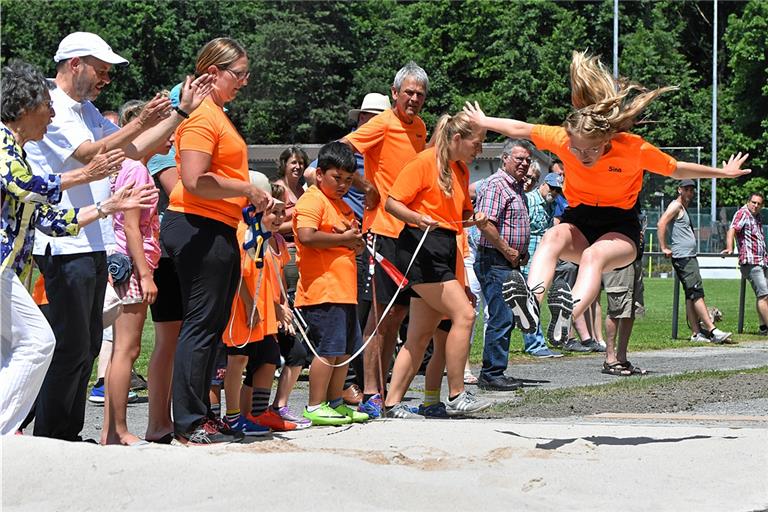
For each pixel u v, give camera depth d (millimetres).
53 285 8477
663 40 66688
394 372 11391
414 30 69312
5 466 7137
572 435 9414
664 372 16188
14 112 7949
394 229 11422
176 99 9008
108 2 64188
